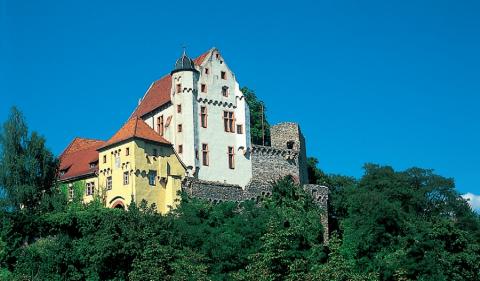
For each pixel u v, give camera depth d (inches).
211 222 3260.3
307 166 4402.1
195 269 2775.6
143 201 3080.7
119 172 3380.9
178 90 3693.4
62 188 3580.2
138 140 3368.6
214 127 3725.4
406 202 3730.3
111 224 2881.4
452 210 3791.8
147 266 2728.8
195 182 3494.1
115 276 2800.2
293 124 4057.6
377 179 3833.7
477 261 3181.6
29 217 2984.7
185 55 3740.2
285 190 3681.1
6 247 2891.2
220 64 3833.7
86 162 3629.4
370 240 3297.2
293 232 3100.4
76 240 2950.3
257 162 3828.7
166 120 3735.2
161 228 2965.1
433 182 3838.6
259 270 2797.7
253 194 3695.9
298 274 2768.2
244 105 3850.9
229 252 3014.3
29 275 2787.9
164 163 3440.0
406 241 3228.3
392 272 3075.8
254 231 3191.4
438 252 3137.3
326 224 3821.4
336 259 2908.5
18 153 3243.1
